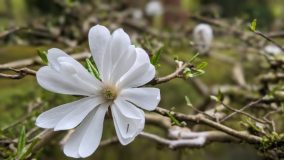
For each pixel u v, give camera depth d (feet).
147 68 1.38
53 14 4.34
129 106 1.38
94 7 4.54
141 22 5.36
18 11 6.64
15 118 3.05
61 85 1.39
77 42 3.34
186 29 4.44
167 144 2.18
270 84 2.82
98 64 1.41
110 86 1.41
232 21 4.26
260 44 3.68
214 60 5.50
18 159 1.50
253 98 2.71
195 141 2.12
